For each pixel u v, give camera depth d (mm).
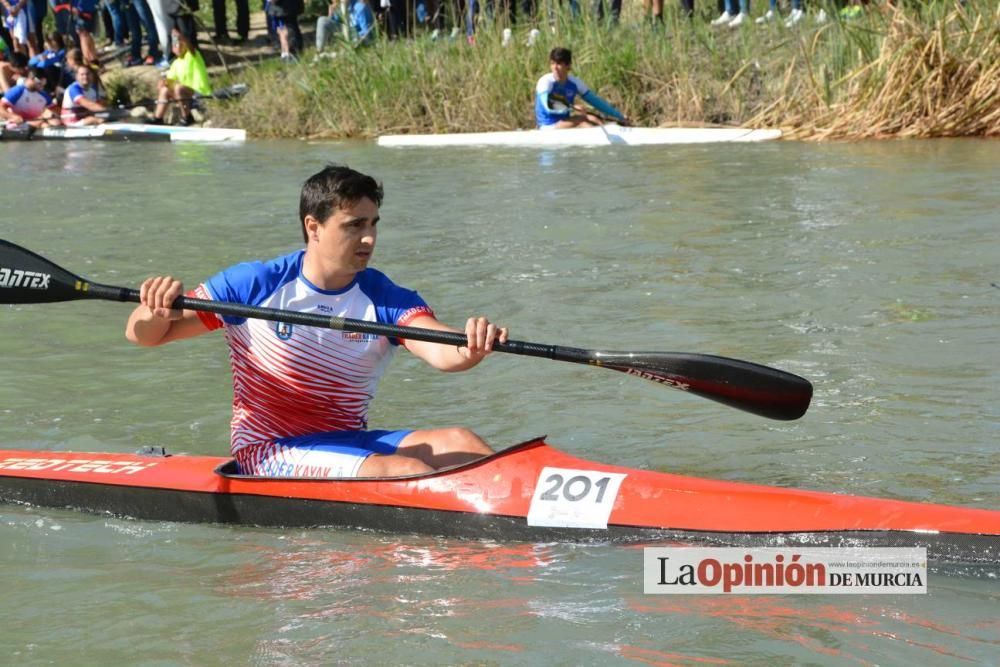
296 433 11445
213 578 9773
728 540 9828
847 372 14617
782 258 20672
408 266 21359
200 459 11758
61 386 15133
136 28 52656
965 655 8102
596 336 16594
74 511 11641
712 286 19031
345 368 11203
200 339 17188
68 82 50812
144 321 10922
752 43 39906
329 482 10844
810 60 36875
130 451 12922
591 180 30484
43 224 26531
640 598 9086
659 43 40969
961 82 34406
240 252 23062
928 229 22250
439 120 42406
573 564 9773
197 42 49969
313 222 10820
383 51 44438
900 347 15469
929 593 9008
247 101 47062
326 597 9297
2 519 11438
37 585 9742
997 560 9219
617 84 40656
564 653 8250
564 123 38812
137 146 43094
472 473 10680
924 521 9539
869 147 33281
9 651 8570
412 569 9805
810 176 28906
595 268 20641
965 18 34281
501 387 14844
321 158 37562
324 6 57438
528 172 32562
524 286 19578
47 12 58312
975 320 16453
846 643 8297
